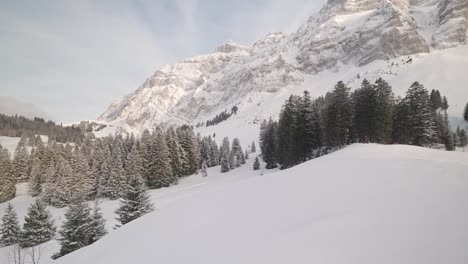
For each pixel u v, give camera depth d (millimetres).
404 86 166375
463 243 6562
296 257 6914
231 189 17094
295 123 47375
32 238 31266
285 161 50406
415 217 8164
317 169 17406
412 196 10102
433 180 12016
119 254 11227
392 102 43812
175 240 10727
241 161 79875
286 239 8055
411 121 41156
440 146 45500
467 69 169625
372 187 11844
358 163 17422
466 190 10414
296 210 10633
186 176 68500
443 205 8914
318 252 6934
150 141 67375
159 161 59156
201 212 13523
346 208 9727
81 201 27000
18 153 77375
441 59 199000
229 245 8805
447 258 6066
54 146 84062
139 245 11461
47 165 71812
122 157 67312
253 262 7188
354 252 6691
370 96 41219
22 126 180750
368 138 42562
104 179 58875
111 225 33594
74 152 77375
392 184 11938
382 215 8562
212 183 54781
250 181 18438
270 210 11352
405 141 42125
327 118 45406
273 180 16812
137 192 28281
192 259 8570
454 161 17922
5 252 29531
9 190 64688
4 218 33906
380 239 7113
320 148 48125
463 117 94375
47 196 57344
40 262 25562
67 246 24922
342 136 45719
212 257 8242
